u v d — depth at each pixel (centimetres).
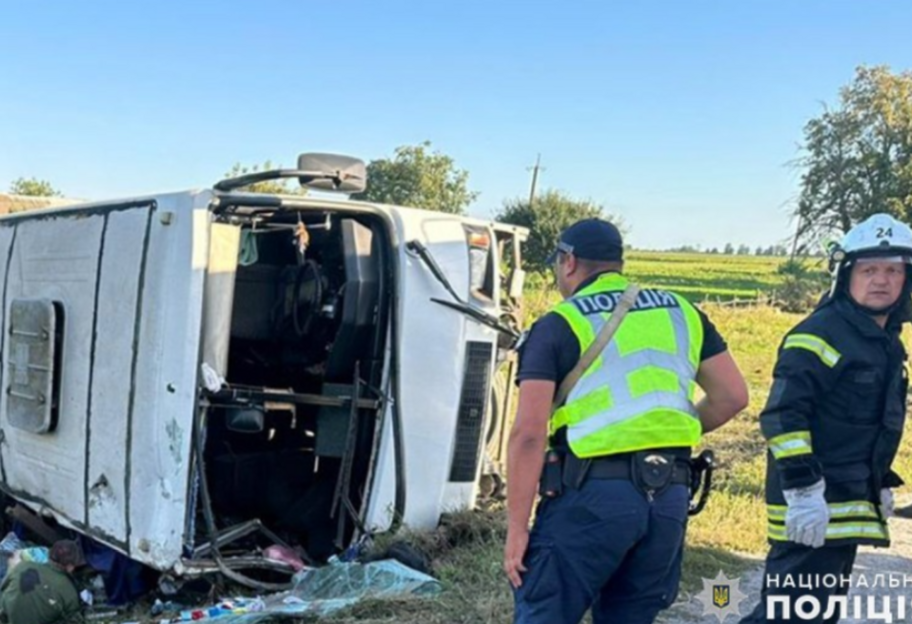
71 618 489
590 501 291
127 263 497
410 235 529
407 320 524
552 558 293
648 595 303
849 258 323
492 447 610
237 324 541
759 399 1285
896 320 333
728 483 775
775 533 345
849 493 326
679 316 317
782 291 3672
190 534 471
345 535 537
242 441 570
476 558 509
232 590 503
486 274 570
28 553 545
